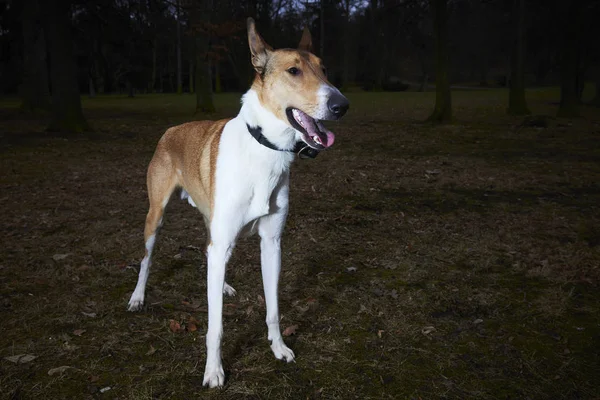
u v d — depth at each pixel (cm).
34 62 2117
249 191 270
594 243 495
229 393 268
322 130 263
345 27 4797
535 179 777
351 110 2217
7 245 489
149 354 304
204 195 307
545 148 1070
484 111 2055
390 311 362
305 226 555
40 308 360
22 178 792
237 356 306
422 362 298
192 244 502
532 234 524
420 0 2114
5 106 2488
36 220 573
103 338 322
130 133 1395
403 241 509
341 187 739
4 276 415
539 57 5066
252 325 346
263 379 282
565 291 392
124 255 470
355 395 267
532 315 354
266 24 3359
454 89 5119
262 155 266
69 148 1101
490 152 1030
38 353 303
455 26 4778
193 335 330
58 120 1392
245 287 405
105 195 693
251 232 298
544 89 4272
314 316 357
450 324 344
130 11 2105
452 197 677
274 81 260
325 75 271
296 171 850
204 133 322
